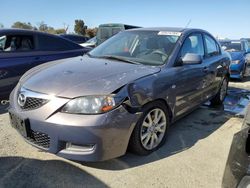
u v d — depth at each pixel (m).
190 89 4.41
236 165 2.03
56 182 3.02
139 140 3.43
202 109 5.79
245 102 6.58
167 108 3.91
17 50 5.65
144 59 4.09
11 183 2.96
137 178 3.15
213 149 3.93
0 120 4.68
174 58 4.09
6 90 5.46
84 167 3.31
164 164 3.46
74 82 3.24
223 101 6.47
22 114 3.21
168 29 4.77
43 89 3.19
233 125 4.91
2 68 5.33
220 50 6.08
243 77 10.21
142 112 3.34
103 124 2.96
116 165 3.37
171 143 4.05
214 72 5.35
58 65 3.93
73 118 2.96
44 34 6.14
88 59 4.23
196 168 3.41
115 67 3.71
